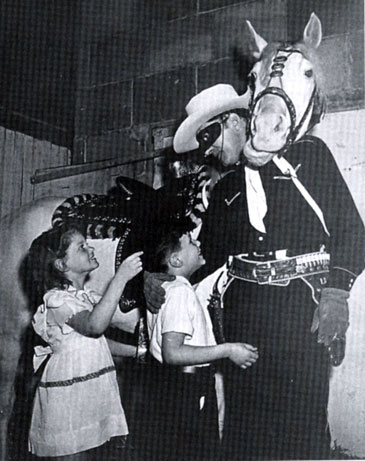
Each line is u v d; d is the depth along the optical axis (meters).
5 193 3.41
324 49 2.97
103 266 3.18
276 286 2.90
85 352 3.14
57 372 3.17
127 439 3.02
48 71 3.46
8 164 3.43
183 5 3.27
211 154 3.08
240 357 2.90
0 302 3.31
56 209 3.32
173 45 3.26
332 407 2.77
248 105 3.04
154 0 3.34
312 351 2.82
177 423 2.95
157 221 3.13
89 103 3.41
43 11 3.47
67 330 3.19
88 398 3.11
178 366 2.97
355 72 2.91
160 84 3.26
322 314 2.83
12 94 3.47
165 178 3.16
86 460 3.08
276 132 2.97
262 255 2.93
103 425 3.07
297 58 2.99
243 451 2.85
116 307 3.12
